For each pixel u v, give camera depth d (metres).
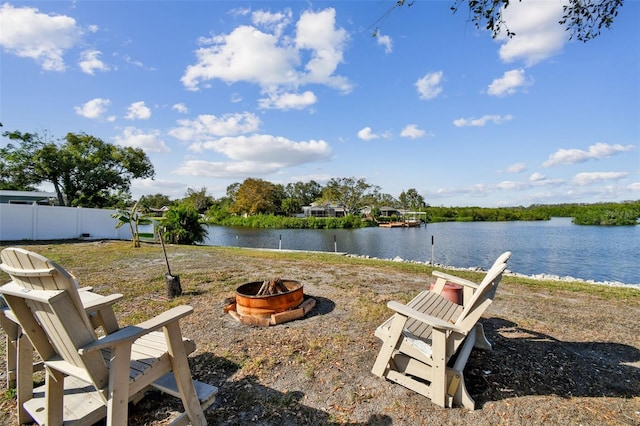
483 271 8.24
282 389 2.40
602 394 2.33
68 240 14.65
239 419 2.06
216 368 2.70
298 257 9.97
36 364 2.24
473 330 2.87
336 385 2.44
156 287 5.55
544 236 27.75
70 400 1.96
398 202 74.62
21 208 14.02
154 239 16.08
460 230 37.66
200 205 62.56
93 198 24.17
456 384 2.19
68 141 23.33
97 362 1.54
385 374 2.51
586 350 3.07
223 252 11.33
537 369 2.68
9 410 2.14
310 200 80.69
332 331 3.50
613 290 5.71
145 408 2.14
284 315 3.78
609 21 2.87
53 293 1.41
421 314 2.25
